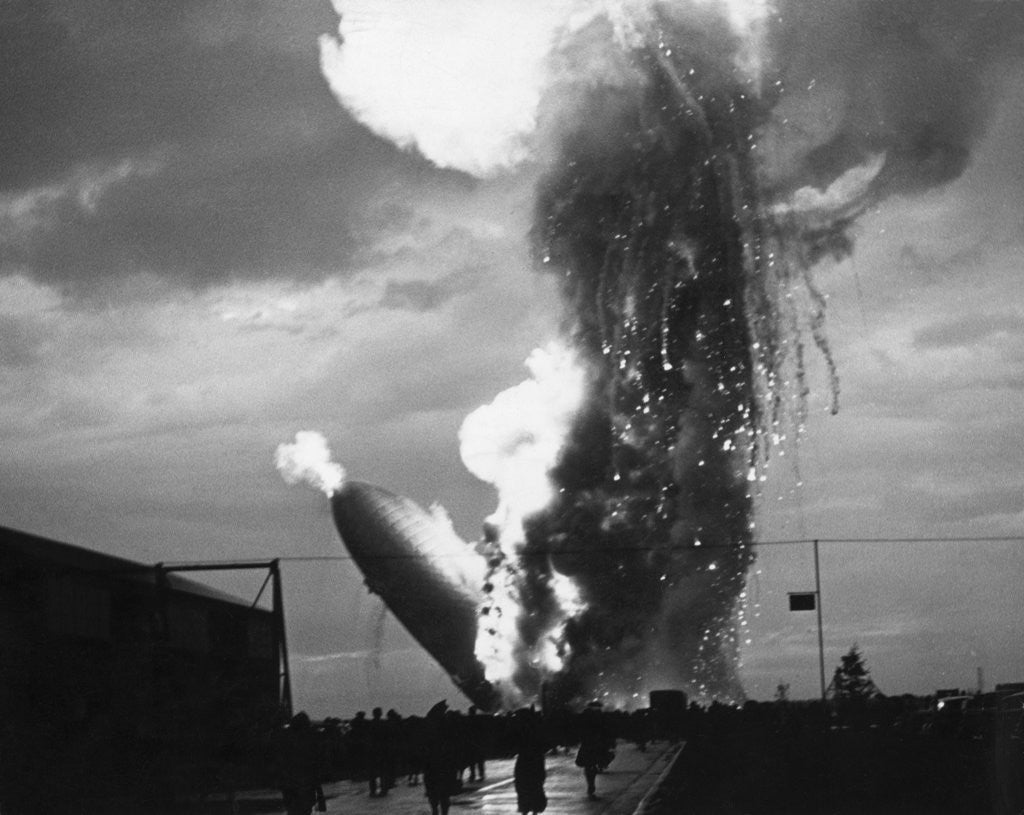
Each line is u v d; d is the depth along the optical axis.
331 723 59.06
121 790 38.94
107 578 43.12
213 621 48.56
